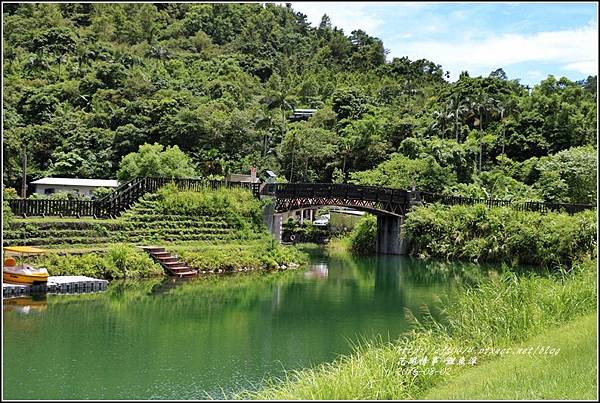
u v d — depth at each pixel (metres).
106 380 13.99
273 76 98.25
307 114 90.31
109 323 19.50
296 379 13.89
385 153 73.56
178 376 14.51
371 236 48.34
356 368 11.96
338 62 127.56
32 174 58.16
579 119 71.81
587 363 10.64
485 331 14.32
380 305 24.86
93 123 66.31
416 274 34.94
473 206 43.31
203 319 21.08
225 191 37.31
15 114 66.12
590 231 36.47
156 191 34.34
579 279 16.97
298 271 34.78
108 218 30.80
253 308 23.48
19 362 15.05
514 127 73.62
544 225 38.81
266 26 119.12
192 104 69.69
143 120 65.31
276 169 68.88
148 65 81.12
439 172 58.69
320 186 41.75
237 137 67.88
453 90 86.62
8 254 23.59
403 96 102.62
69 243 27.16
